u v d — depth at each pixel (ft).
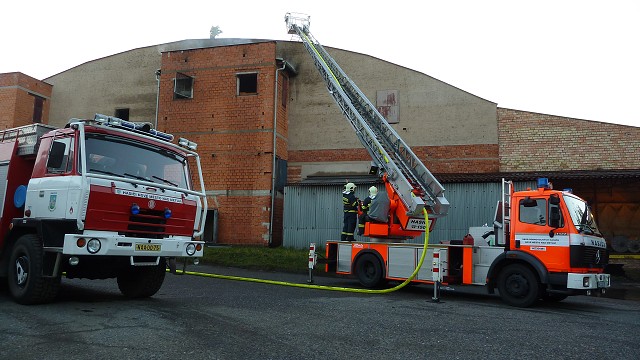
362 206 40.96
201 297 28.73
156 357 15.66
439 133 66.18
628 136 58.65
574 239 28.84
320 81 71.56
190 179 28.04
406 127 67.41
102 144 24.35
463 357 16.85
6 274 25.61
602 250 31.63
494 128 64.18
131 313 22.58
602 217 56.29
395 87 68.64
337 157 69.36
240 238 64.80
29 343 16.98
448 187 56.75
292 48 73.05
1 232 25.52
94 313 22.34
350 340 18.74
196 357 15.79
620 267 49.98
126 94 79.15
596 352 18.15
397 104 68.23
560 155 60.95
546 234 29.81
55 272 22.84
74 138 23.73
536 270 29.99
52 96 82.79
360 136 43.52
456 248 33.78
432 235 56.44
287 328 20.44
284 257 51.96
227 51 68.74
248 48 67.92
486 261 32.12
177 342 17.54
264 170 65.21
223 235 65.46
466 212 55.62
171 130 69.51
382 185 59.41
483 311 27.37
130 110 78.38
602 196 56.59
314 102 71.31
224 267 49.80
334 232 60.90
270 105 66.13
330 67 51.85
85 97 81.15
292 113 71.87
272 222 64.95
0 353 15.75
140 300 26.81
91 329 19.16
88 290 30.32
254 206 64.90
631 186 55.93
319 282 41.04
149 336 18.28
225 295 29.84
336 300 29.50
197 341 17.78
